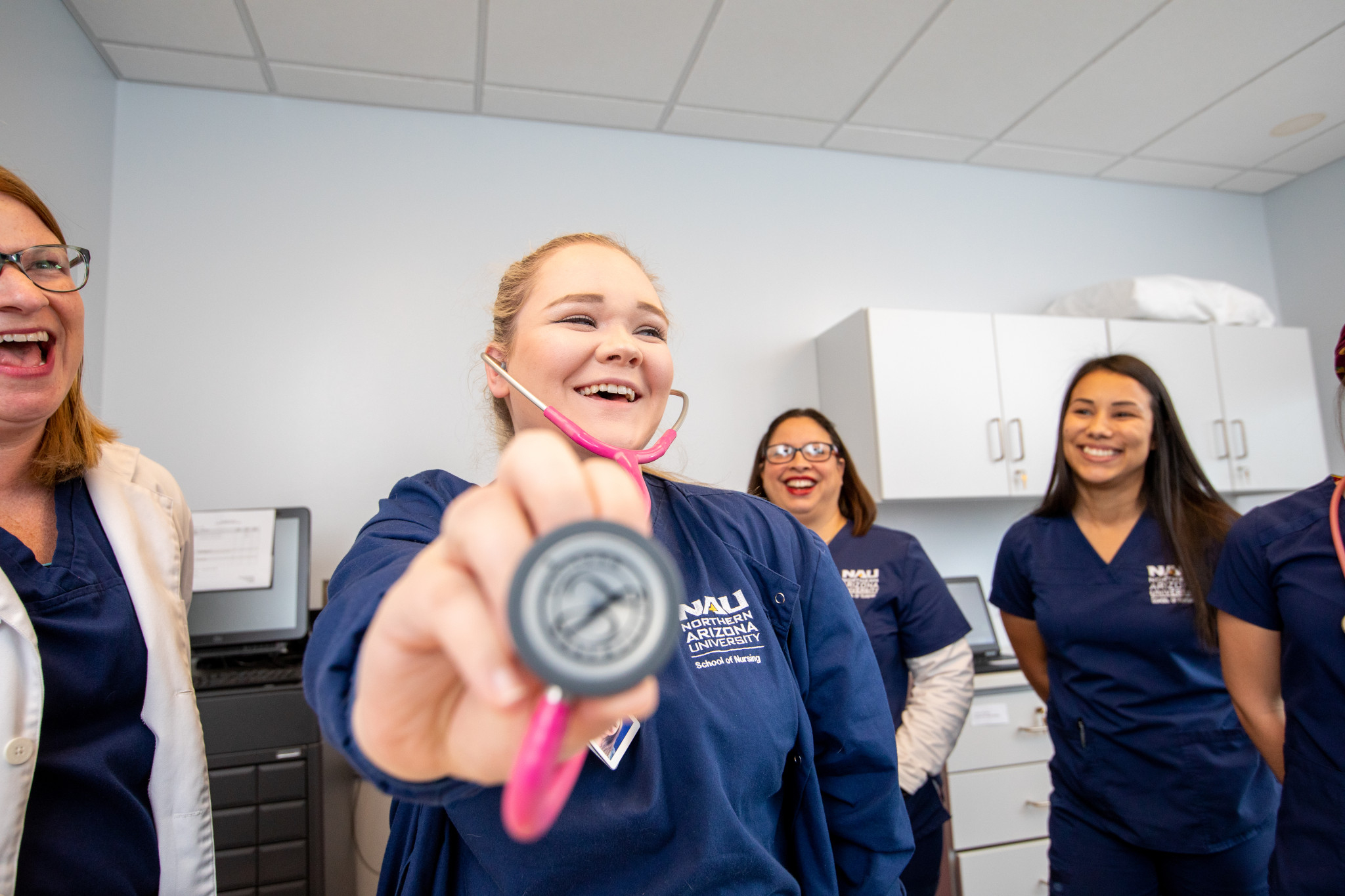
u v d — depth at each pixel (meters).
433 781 0.36
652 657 0.27
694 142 2.70
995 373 2.47
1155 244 3.17
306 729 1.51
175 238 2.20
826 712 0.71
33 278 0.77
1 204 0.77
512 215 2.48
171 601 0.88
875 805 0.70
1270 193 3.31
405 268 2.37
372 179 2.39
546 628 0.26
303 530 1.88
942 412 2.40
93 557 0.81
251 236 2.27
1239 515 1.46
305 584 1.84
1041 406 2.50
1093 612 1.44
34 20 1.76
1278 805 1.38
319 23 2.03
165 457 2.12
